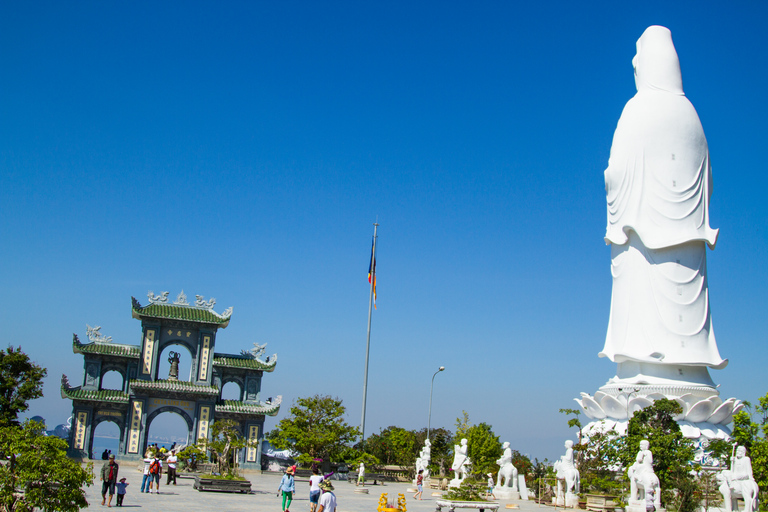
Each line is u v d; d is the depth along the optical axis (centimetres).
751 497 3834
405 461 8525
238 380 8956
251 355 9100
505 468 5691
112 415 8275
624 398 6694
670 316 6900
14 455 2339
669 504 4347
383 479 7450
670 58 7456
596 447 5722
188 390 8269
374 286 8844
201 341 8556
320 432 7900
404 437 9344
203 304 8775
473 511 4078
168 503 3878
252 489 5338
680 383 6669
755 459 5081
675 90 7375
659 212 7019
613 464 5472
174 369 8525
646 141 7150
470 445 8506
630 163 7175
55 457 2358
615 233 7262
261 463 8875
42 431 2481
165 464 6725
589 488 5178
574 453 5662
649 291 6988
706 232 7044
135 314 8362
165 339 8506
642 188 7100
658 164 7088
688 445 5459
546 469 6788
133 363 8475
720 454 5625
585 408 7181
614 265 7350
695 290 6962
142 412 8238
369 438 9794
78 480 2372
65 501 2347
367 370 8544
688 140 7106
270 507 3916
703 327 6912
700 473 5147
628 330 7031
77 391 8138
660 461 5003
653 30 7638
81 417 8150
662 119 7150
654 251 7025
